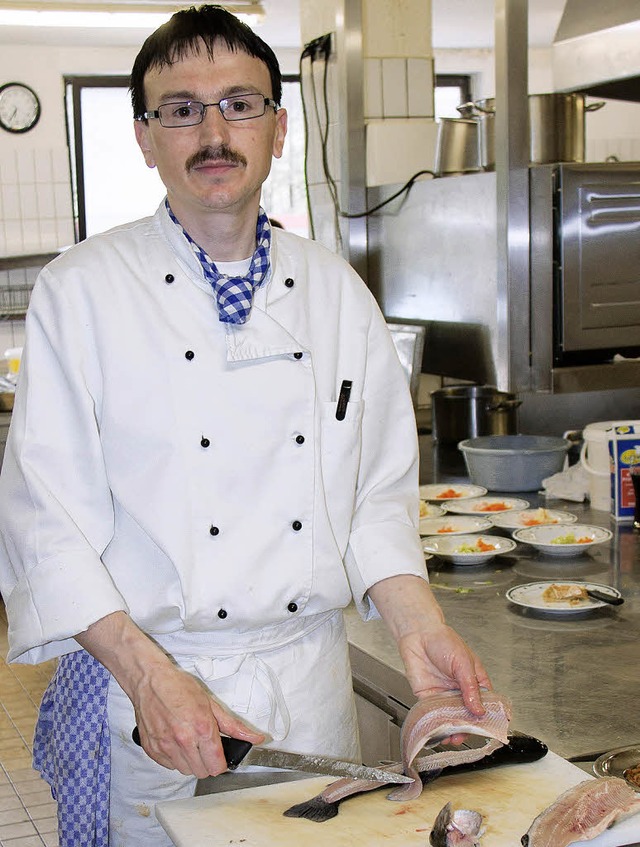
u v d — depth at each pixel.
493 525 2.56
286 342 1.46
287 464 1.46
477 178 2.99
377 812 1.23
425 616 1.45
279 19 6.92
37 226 7.72
